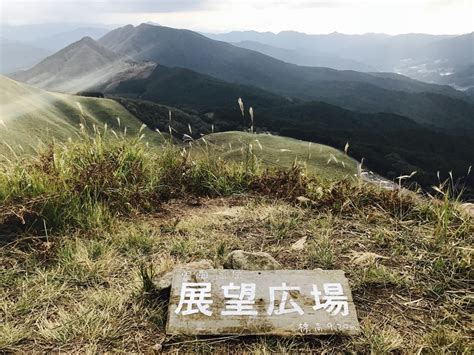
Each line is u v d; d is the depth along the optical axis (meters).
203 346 2.35
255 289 2.72
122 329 2.49
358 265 3.20
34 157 4.61
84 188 4.19
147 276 2.84
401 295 2.86
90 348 2.31
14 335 2.39
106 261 3.22
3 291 2.85
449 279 2.98
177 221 3.99
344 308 2.61
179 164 5.38
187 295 2.66
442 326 2.50
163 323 2.55
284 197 4.80
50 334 2.40
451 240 3.51
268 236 3.78
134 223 4.07
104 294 2.80
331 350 2.36
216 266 3.20
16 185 4.06
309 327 2.48
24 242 3.52
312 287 2.75
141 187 4.73
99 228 3.80
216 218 4.17
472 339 2.41
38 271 3.04
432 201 4.26
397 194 4.41
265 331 2.46
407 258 3.31
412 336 2.46
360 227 3.92
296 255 3.40
